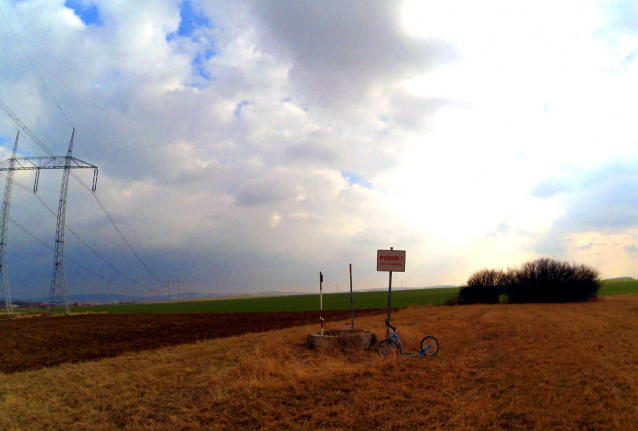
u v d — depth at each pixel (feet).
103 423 25.18
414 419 23.36
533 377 31.22
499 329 60.85
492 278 157.89
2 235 168.45
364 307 169.58
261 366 35.76
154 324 108.58
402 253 50.03
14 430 24.39
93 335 84.53
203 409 26.07
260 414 24.80
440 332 59.21
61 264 179.73
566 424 21.72
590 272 146.82
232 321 112.57
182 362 43.68
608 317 75.10
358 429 22.48
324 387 29.84
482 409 24.35
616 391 26.94
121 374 38.75
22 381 38.22
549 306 122.01
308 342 48.93
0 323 122.21
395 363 37.17
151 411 26.48
